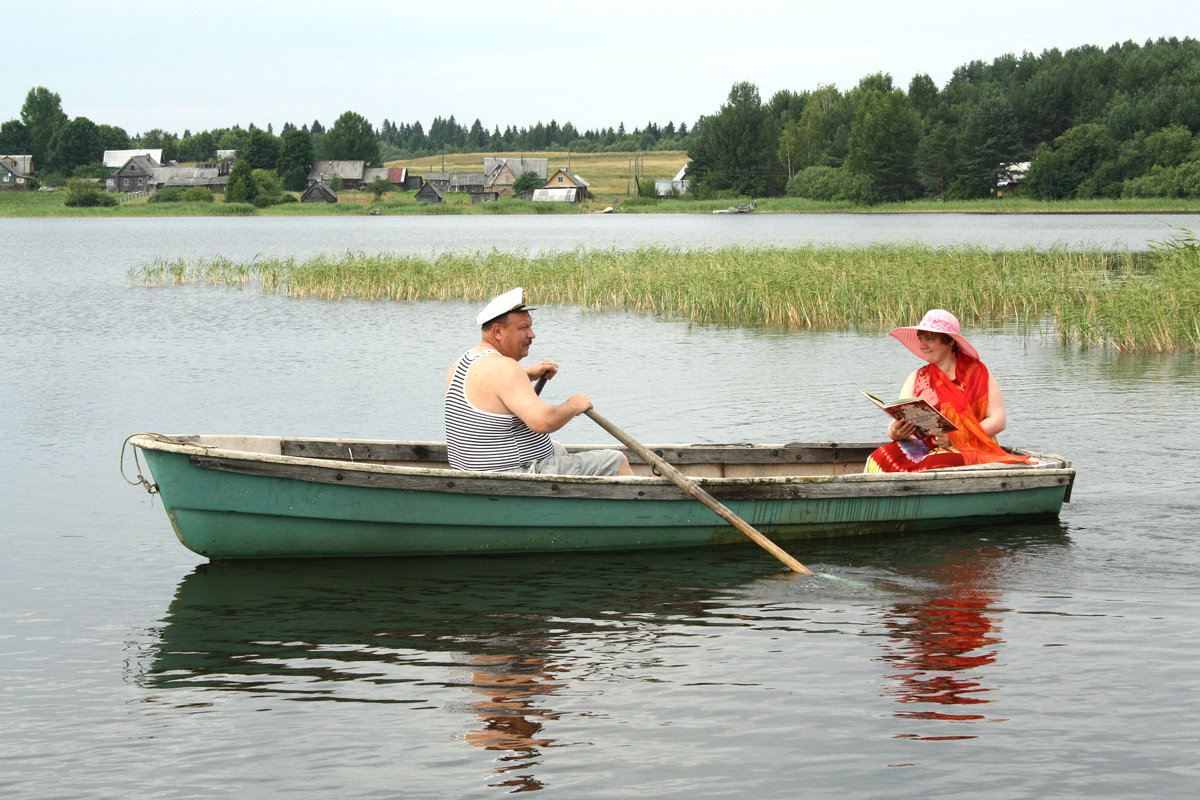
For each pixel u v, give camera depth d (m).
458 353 17.53
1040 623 5.94
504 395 7.37
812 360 16.53
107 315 23.39
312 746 4.56
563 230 77.69
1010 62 181.00
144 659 5.54
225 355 17.34
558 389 13.94
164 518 8.30
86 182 144.38
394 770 4.35
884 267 24.72
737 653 5.55
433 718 4.82
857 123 127.81
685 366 15.96
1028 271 24.86
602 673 5.30
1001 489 8.05
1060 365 15.97
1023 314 22.53
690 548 7.73
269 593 6.60
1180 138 109.81
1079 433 11.06
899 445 8.42
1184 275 18.97
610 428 7.49
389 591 6.66
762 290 22.22
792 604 6.38
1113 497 8.71
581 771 4.32
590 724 4.74
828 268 23.73
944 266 24.50
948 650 5.55
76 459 10.27
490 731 4.69
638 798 4.12
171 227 91.00
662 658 5.49
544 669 5.36
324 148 190.88
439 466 8.41
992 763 4.35
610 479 7.40
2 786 4.24
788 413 12.27
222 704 4.98
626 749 4.50
